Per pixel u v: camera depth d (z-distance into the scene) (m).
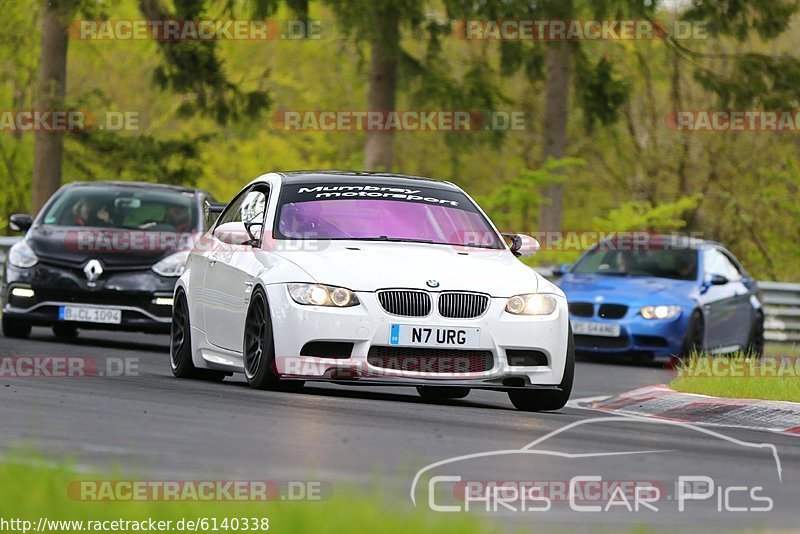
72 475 18.30
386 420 29.36
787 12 103.19
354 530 15.16
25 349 49.12
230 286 37.88
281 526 15.35
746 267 147.12
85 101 101.56
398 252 36.06
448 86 103.94
